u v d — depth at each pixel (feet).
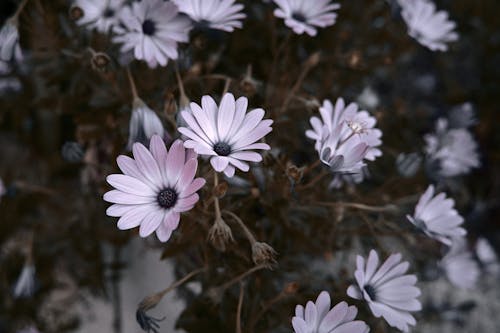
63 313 2.31
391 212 1.72
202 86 1.76
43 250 2.22
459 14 2.91
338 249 1.87
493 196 2.88
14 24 1.70
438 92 2.98
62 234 2.21
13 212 2.23
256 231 1.73
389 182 1.91
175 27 1.63
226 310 1.69
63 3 1.95
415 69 3.00
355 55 2.01
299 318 1.41
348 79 2.19
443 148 2.23
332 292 1.75
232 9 1.66
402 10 1.98
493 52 2.91
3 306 2.29
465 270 2.46
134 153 1.39
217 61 1.97
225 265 1.70
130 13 1.70
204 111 1.43
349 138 1.53
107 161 2.05
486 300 2.75
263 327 1.71
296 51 2.11
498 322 2.68
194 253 1.84
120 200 1.39
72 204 2.18
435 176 2.01
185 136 1.47
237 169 1.62
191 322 1.74
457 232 1.66
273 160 1.58
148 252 2.13
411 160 1.84
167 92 1.65
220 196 1.42
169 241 1.71
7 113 2.35
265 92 1.87
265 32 2.08
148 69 1.77
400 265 1.55
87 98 1.89
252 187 1.64
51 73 1.91
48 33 1.86
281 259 1.77
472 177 2.88
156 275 2.14
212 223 1.60
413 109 2.67
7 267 2.29
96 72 1.77
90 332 2.31
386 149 2.08
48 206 2.23
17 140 2.52
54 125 2.31
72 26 1.85
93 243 2.14
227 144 1.43
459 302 2.67
